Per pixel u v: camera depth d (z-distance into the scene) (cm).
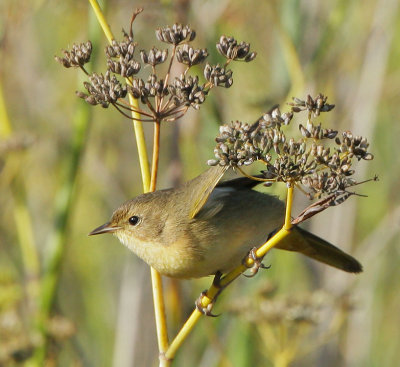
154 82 619
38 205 1429
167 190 777
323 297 1009
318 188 572
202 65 1043
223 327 1163
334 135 576
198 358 1175
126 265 1341
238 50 615
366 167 1343
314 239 805
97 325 1406
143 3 1114
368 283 1351
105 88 611
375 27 1305
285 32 1130
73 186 1036
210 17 1138
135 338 1214
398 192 1499
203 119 1133
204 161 1143
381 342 1405
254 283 1101
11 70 1403
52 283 1023
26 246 1125
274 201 776
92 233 777
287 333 1070
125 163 1501
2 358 972
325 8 1235
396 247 1445
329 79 1277
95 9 670
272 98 1173
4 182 1117
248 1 1297
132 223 762
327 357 1295
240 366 1055
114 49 623
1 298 1059
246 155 576
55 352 1037
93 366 1271
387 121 1498
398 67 1464
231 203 750
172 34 621
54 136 1423
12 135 1127
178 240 736
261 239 765
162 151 1429
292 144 576
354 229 1362
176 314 1069
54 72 1441
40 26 1407
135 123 691
